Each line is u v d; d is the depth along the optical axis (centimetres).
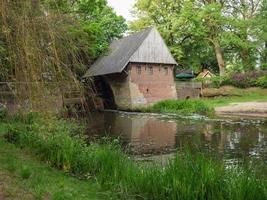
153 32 4400
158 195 743
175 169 773
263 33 4744
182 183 722
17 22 745
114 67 4344
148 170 823
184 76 5962
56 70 817
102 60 4875
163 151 1480
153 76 4362
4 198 656
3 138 1223
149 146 1608
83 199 716
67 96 948
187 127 2305
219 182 714
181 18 4734
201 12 4691
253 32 4803
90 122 2588
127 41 4725
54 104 903
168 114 3353
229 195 679
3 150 1057
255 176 749
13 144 1152
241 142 1709
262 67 5034
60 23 850
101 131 2102
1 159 941
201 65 6197
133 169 848
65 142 1009
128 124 2528
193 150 1509
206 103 3838
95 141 1509
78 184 829
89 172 911
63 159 939
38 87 778
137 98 4231
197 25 4816
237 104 3609
